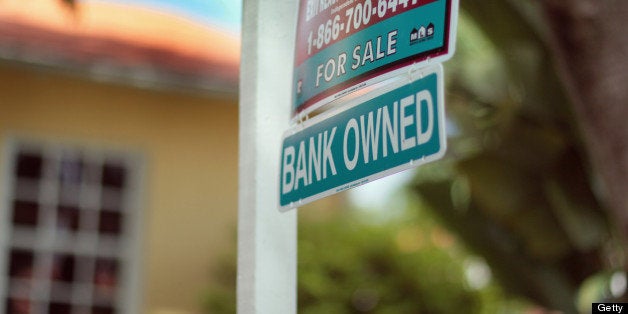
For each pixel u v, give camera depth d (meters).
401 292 10.91
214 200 11.91
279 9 3.53
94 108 11.52
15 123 11.13
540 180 6.77
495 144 6.75
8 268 10.99
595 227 6.76
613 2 4.17
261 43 3.47
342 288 10.78
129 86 11.70
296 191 3.31
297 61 3.43
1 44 10.41
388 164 2.96
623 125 4.19
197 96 12.03
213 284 11.59
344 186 3.12
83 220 11.41
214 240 11.80
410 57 2.97
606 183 4.35
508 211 6.84
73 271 11.32
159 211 11.62
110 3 11.99
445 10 2.88
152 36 11.64
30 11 11.07
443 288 10.94
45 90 11.34
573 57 4.29
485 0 6.20
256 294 3.34
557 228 6.89
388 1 3.08
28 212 11.17
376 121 3.04
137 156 11.65
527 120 6.66
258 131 3.43
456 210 7.46
